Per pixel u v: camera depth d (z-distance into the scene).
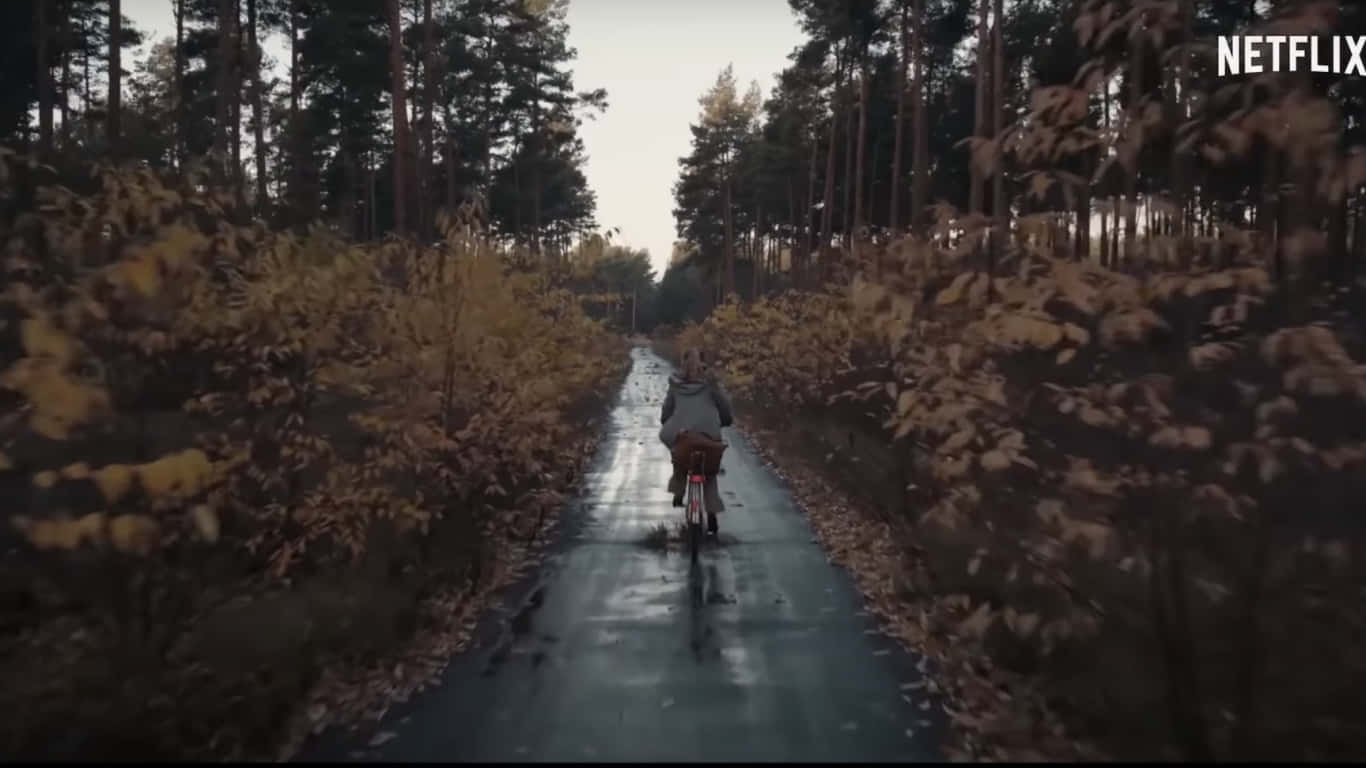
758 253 78.25
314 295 8.03
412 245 11.27
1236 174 8.02
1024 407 6.34
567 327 16.56
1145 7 6.12
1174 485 5.47
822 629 8.18
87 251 6.57
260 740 5.68
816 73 42.75
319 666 6.80
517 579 9.94
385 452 9.19
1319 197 5.91
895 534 11.02
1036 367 6.37
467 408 10.80
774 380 24.98
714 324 35.25
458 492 10.47
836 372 17.14
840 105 42.28
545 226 60.50
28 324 5.02
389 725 6.09
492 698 6.57
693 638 7.94
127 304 5.76
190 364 7.11
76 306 5.45
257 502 8.33
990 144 6.55
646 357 81.81
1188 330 5.84
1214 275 5.55
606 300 20.69
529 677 6.99
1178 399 5.65
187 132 35.34
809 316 19.92
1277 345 5.34
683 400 11.66
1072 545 6.28
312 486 8.99
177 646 6.78
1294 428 5.54
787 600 9.10
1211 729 5.49
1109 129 6.34
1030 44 29.19
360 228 44.78
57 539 5.16
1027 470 6.62
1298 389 5.45
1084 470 5.76
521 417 11.84
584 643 7.80
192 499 6.24
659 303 122.44
